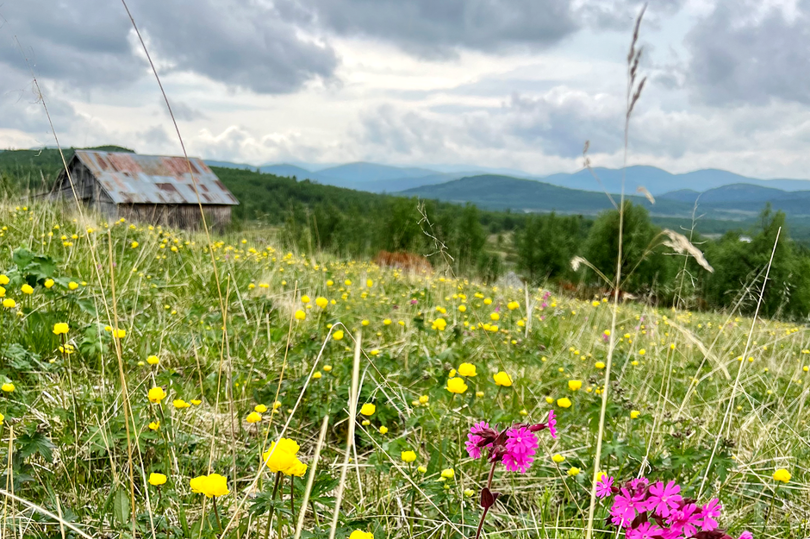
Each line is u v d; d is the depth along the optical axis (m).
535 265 56.97
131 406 2.56
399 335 4.77
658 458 2.42
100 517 1.88
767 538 2.21
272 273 6.64
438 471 2.33
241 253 8.27
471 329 4.84
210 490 1.53
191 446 2.50
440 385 3.01
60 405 2.64
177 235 8.77
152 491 2.12
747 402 3.76
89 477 2.13
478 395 3.01
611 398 3.01
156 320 4.25
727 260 27.08
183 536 1.77
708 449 2.52
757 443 3.01
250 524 1.89
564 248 56.28
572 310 7.50
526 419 2.93
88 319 3.84
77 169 25.12
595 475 1.38
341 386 3.08
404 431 2.93
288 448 1.50
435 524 2.11
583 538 1.99
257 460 2.45
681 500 1.34
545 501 2.33
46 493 2.05
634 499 1.38
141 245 6.73
